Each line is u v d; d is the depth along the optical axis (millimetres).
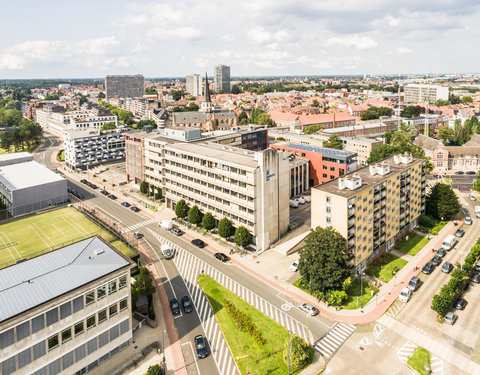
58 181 147500
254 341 69375
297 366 61688
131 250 97500
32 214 136250
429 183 173625
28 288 57375
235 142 171875
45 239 108062
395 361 64312
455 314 77625
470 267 91312
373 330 72562
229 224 109188
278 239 111000
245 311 78438
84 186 174500
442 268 93562
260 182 102688
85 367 61000
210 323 75125
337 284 80938
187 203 130250
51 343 55812
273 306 80438
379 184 97375
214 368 63219
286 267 96625
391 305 80562
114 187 170625
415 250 105562
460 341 69250
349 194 88500
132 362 63125
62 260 66938
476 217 130000
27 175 155250
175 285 89312
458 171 196250
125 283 65438
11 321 50594
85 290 58969
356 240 91188
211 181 116188
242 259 101375
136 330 72438
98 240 75312
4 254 98875
